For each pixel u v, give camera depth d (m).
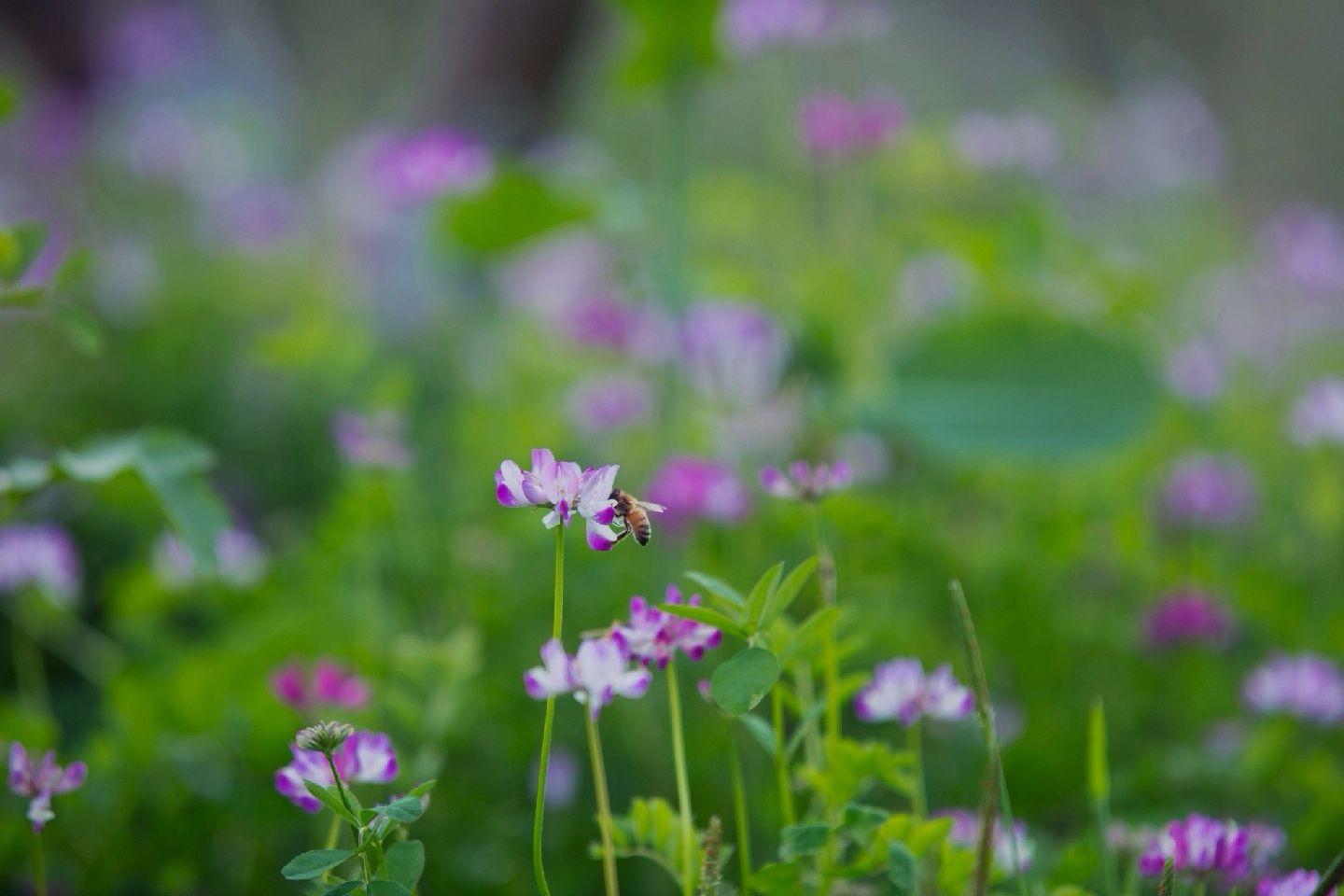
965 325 1.26
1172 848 0.84
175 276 2.25
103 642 1.22
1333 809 0.98
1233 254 2.58
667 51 1.20
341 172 2.36
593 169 1.40
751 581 1.08
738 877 0.99
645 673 0.80
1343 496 1.40
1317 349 2.28
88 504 1.36
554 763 1.03
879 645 1.08
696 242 1.66
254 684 1.03
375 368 1.74
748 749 1.04
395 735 1.00
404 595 1.21
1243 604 1.21
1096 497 1.46
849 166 1.54
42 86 3.24
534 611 1.15
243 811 0.99
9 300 0.93
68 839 0.98
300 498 1.68
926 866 0.84
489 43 2.00
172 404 1.73
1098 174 2.47
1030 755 1.05
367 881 0.81
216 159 2.82
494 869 1.00
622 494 0.86
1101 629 1.16
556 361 1.85
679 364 1.23
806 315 1.28
